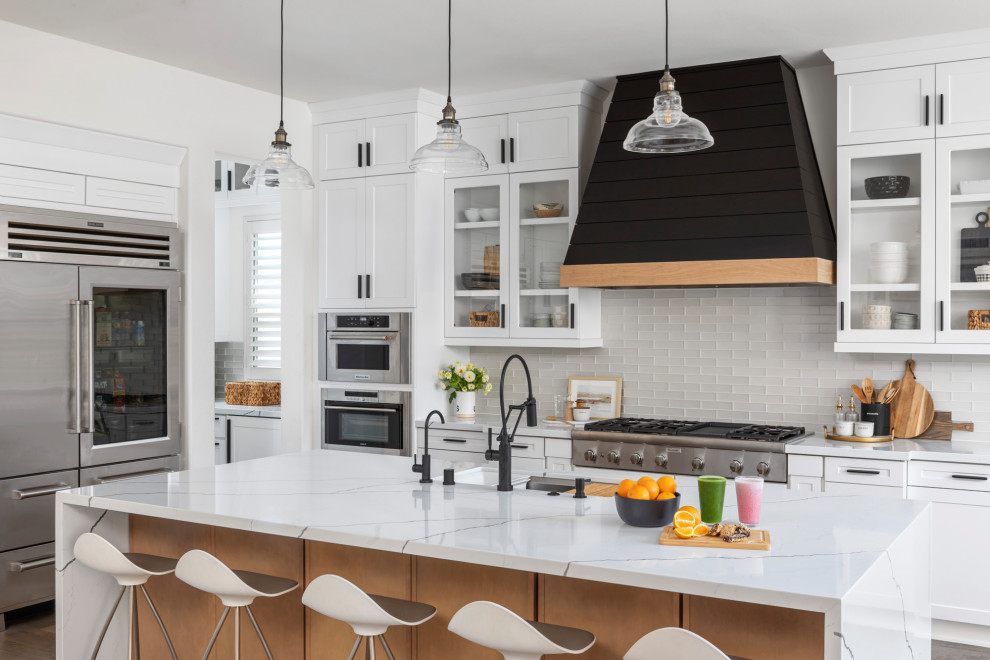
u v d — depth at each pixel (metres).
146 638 3.61
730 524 2.56
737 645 2.46
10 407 4.32
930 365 4.77
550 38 4.55
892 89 4.54
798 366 5.08
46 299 4.45
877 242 4.58
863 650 2.16
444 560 2.94
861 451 4.36
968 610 4.21
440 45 4.68
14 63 4.36
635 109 5.13
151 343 4.95
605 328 5.64
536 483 3.61
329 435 5.94
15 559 4.36
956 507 4.22
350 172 5.81
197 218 5.24
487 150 5.64
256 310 7.55
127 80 4.86
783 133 4.69
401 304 5.63
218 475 3.69
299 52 4.83
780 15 4.19
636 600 2.61
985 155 4.36
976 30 4.33
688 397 5.39
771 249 4.50
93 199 4.77
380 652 3.08
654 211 4.89
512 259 5.55
